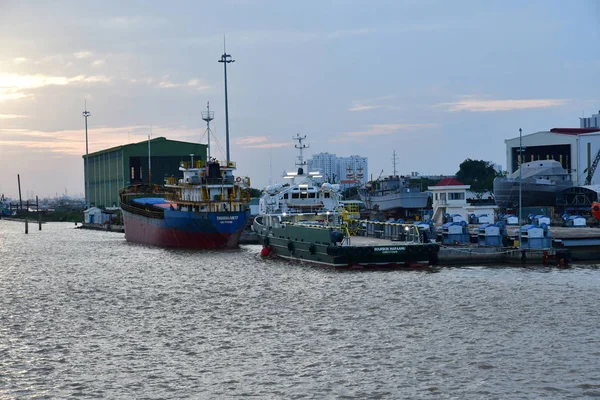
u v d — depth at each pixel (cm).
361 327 5488
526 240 8775
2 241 16512
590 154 18500
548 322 5509
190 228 11794
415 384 4244
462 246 8994
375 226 9719
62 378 4481
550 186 15825
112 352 5019
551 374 4353
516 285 7075
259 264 9375
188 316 6109
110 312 6412
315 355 4819
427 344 4991
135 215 14375
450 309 6009
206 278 8281
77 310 6556
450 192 12512
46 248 13838
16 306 6838
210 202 11662
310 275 7994
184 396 4144
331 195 10294
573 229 11175
